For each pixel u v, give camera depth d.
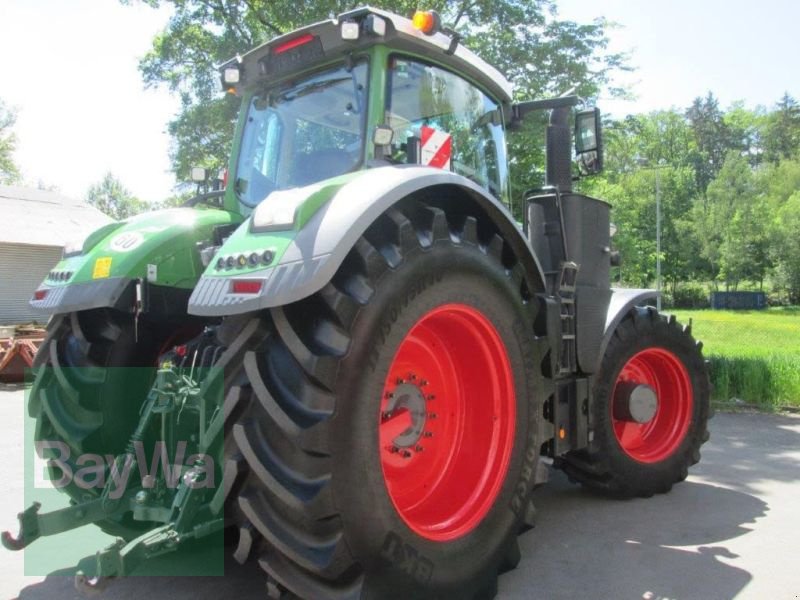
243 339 2.39
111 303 3.00
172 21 16.38
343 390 2.27
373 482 2.33
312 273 2.21
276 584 2.40
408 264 2.49
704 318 36.38
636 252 26.55
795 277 52.81
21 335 12.75
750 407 8.01
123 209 66.12
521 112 4.23
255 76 3.62
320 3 13.80
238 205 3.68
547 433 3.38
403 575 2.40
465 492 2.89
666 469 4.35
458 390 3.08
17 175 41.88
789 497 4.34
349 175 2.67
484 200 2.88
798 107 87.56
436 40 3.31
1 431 6.52
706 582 3.00
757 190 64.62
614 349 4.11
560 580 3.02
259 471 2.23
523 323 3.04
